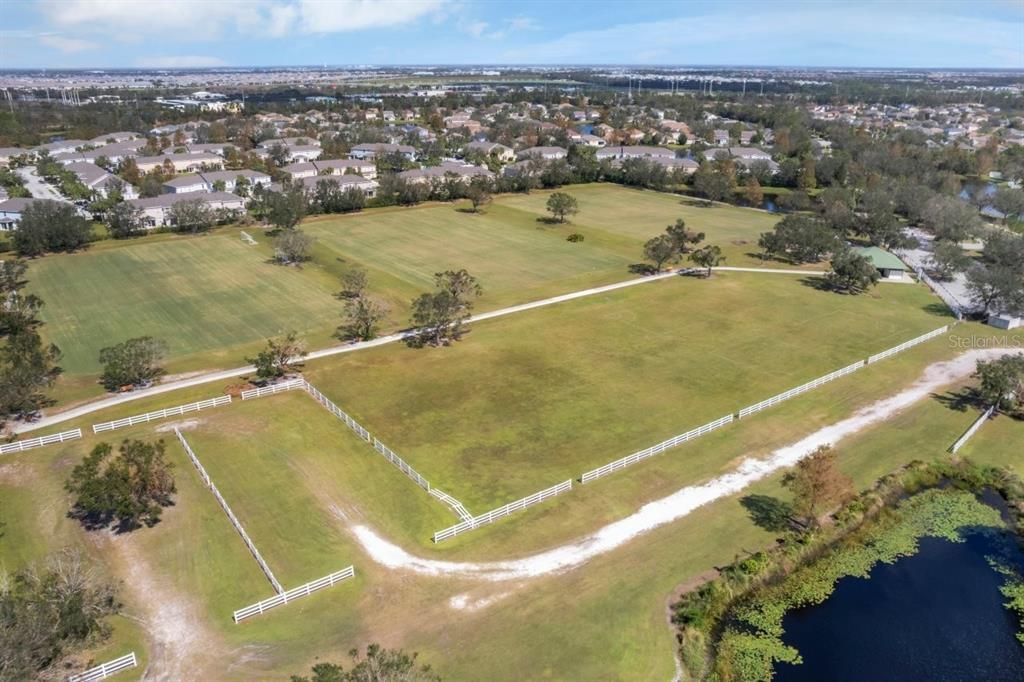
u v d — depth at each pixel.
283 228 122.69
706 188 159.12
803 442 56.78
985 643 37.84
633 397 64.00
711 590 40.03
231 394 64.88
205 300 90.38
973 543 46.06
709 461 53.75
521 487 50.31
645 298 91.94
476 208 148.38
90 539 44.41
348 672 31.77
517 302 90.19
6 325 76.19
